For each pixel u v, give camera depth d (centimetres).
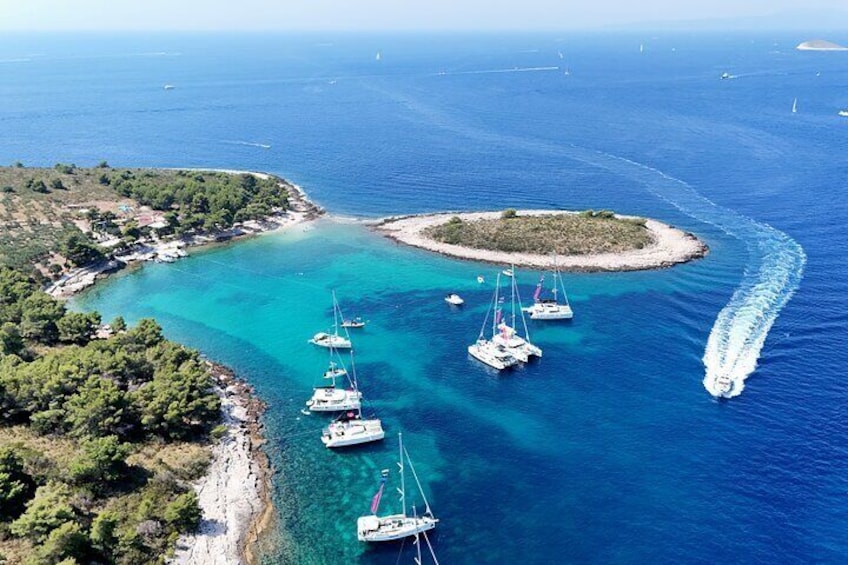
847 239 18538
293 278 17612
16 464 8450
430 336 14250
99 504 8512
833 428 10325
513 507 9138
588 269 17425
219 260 19038
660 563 8094
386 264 18400
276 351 13725
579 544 8444
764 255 17675
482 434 10800
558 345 13575
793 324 13675
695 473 9575
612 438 10512
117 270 18388
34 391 10188
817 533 8369
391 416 11362
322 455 10344
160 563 7794
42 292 14975
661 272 16988
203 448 10175
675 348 13112
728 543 8306
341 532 8731
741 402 11138
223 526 8669
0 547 7462
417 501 9288
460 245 19400
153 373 11581
